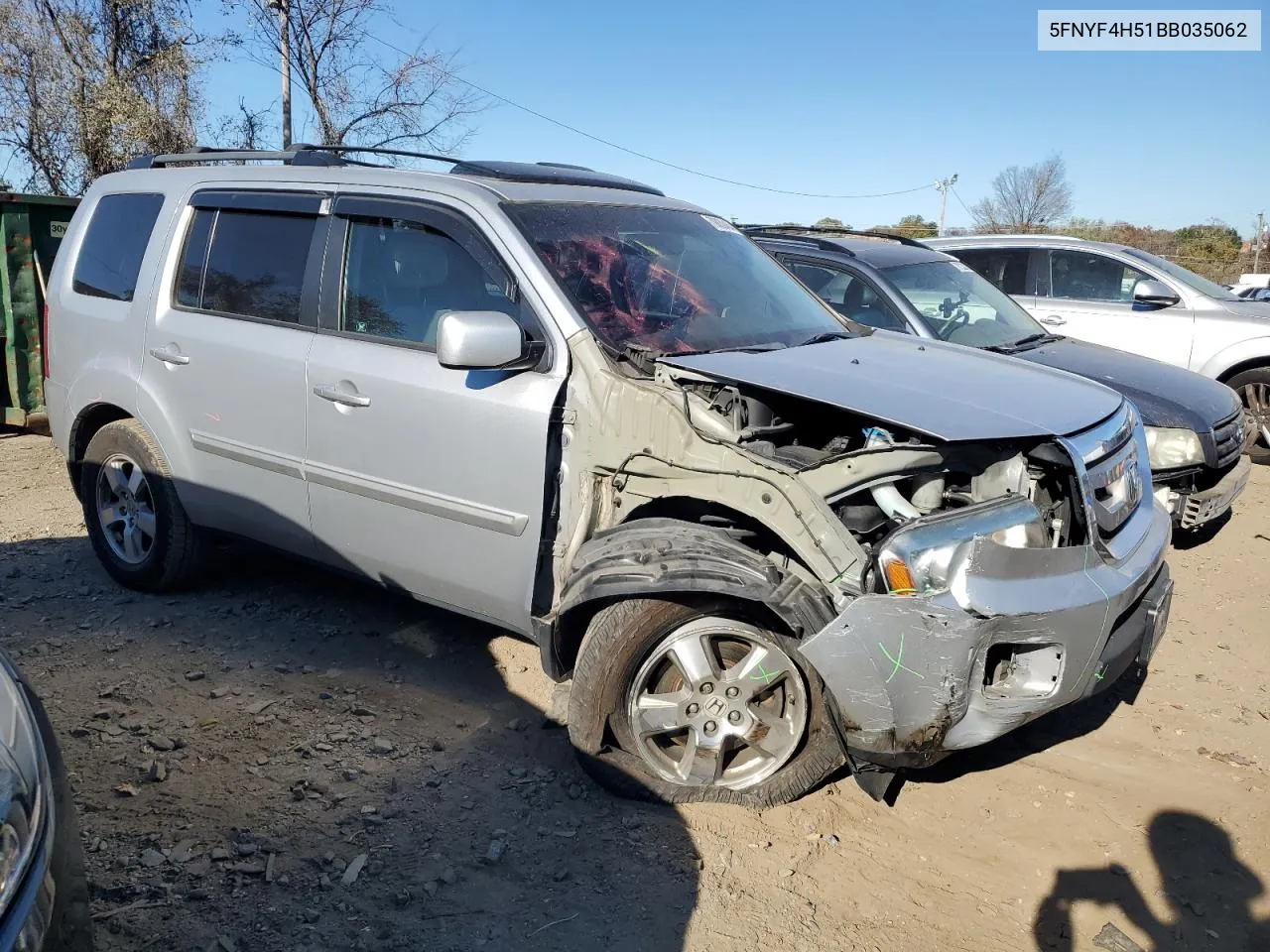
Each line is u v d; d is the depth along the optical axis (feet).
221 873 9.75
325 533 13.89
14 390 26.48
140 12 57.82
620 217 13.84
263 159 15.47
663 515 11.66
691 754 11.07
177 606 16.16
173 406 15.28
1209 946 9.70
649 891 9.90
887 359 12.55
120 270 16.49
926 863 10.66
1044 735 13.46
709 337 12.51
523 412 11.59
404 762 11.93
